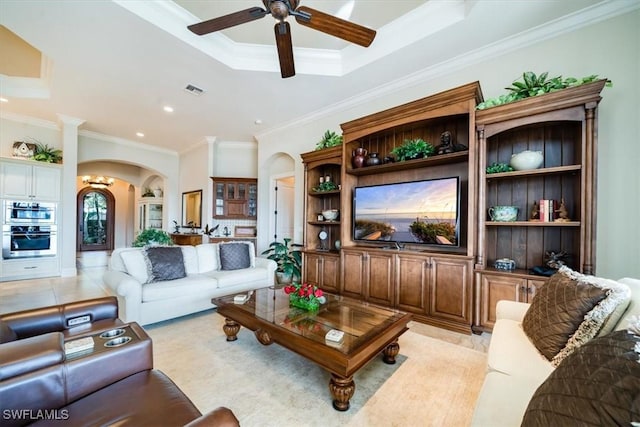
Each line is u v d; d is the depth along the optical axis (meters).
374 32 2.29
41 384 0.96
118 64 3.36
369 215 3.68
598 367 0.77
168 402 1.04
